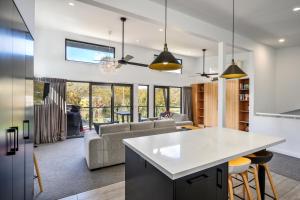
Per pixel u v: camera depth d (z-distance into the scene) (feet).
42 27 16.76
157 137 7.48
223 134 8.09
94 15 13.57
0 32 3.76
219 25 13.38
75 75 19.22
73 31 17.63
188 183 4.40
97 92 21.03
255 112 16.57
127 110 23.02
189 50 22.94
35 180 9.70
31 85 7.16
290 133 14.11
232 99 21.01
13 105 4.74
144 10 9.81
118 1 8.89
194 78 28.17
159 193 4.71
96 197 8.14
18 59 5.18
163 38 18.48
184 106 26.89
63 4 11.90
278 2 10.22
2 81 3.88
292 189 8.82
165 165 4.45
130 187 6.47
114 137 11.65
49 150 14.96
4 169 4.05
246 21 12.75
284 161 12.71
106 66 16.70
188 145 6.25
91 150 10.93
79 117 19.83
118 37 18.72
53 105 17.63
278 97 19.11
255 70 16.70
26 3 6.69
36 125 16.80
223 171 5.13
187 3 10.38
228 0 10.03
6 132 4.16
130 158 6.48
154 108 24.89
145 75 23.80
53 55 17.95
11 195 4.57
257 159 6.68
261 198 7.45
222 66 13.93
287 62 18.58
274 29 14.15
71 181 9.62
